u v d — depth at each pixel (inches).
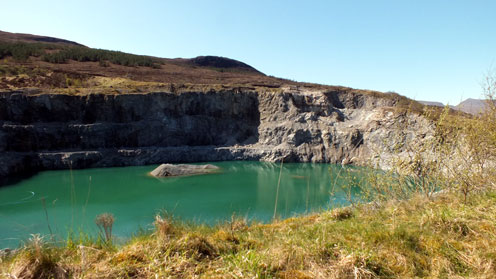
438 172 237.5
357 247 150.7
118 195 756.6
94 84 1619.1
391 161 265.4
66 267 135.4
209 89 1675.7
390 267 132.5
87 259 143.1
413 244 151.3
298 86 2100.1
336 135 1507.1
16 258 138.6
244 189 842.8
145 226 453.7
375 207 243.9
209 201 694.5
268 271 131.5
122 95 1417.3
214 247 160.6
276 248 158.4
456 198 218.7
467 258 130.7
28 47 2224.4
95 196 743.7
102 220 213.2
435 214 180.2
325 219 227.3
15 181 919.7
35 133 1184.8
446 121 244.4
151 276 127.9
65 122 1306.6
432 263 132.4
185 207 631.8
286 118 1633.9
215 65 4050.2
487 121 226.8
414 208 218.1
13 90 1245.1
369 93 1868.8
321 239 162.4
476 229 157.5
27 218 530.0
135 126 1406.3
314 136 1533.0
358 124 1529.3
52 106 1283.2
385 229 172.2
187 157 1423.5
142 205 652.1
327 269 132.4
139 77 1919.3
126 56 2556.6
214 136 1633.9
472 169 233.1
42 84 1457.9
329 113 1654.8
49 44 2596.0
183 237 160.4
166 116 1518.2
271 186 887.1
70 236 174.2
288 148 1498.5
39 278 125.6
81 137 1274.6
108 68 2069.4
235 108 1702.8
